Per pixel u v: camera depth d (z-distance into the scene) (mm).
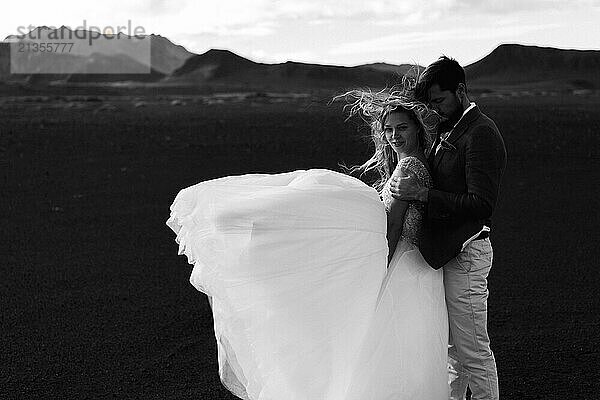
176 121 24859
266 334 3268
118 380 4477
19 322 5562
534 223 8648
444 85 3555
